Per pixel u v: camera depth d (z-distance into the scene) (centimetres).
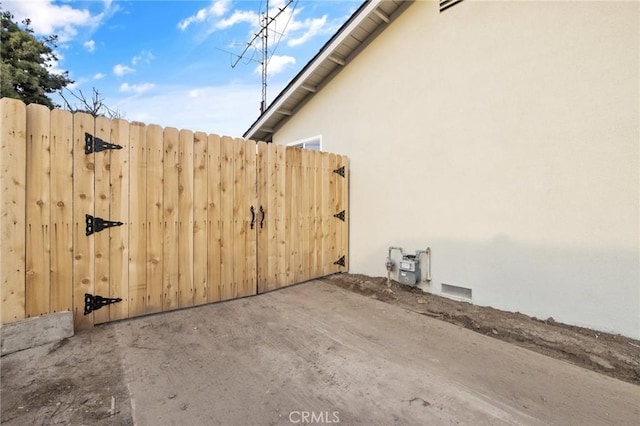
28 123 236
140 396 178
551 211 292
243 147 369
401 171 430
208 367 213
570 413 170
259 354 234
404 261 406
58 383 187
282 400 178
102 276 273
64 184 252
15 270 229
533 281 305
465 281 359
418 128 408
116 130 278
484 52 339
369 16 433
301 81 541
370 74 472
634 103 248
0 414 158
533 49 302
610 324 260
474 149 349
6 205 225
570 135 280
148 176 297
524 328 280
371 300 372
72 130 256
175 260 316
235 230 363
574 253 279
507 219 322
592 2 267
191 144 325
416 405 175
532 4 302
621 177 255
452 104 369
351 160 509
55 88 1223
